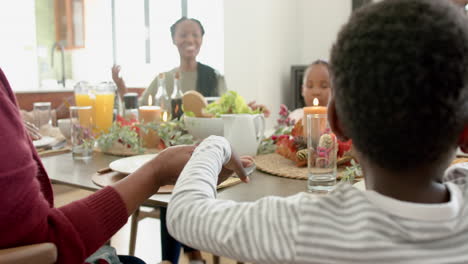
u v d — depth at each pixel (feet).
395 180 1.36
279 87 12.81
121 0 16.93
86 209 1.99
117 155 4.02
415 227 1.31
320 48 13.08
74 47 18.31
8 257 1.59
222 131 4.15
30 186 1.69
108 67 17.78
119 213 2.12
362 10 1.36
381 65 1.19
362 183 2.49
